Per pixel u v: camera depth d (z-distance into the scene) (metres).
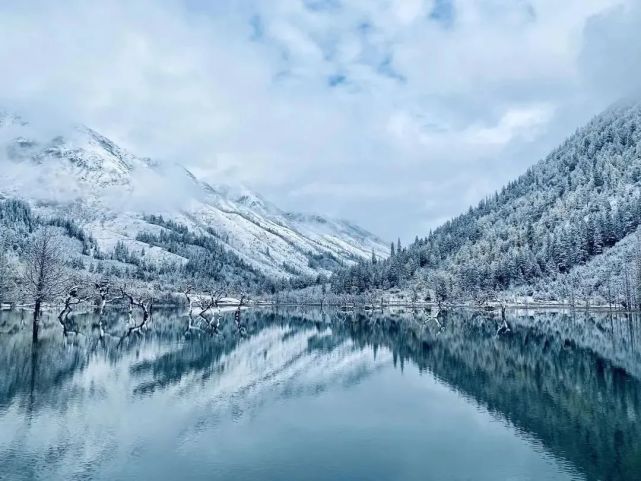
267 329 117.56
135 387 47.91
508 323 123.88
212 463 28.70
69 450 30.25
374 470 28.03
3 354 63.19
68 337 83.69
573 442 33.06
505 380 54.03
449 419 38.66
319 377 56.22
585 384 50.97
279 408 41.81
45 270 95.19
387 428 36.25
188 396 45.34
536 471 28.17
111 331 98.75
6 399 41.94
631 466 28.78
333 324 134.88
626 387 49.31
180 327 114.62
